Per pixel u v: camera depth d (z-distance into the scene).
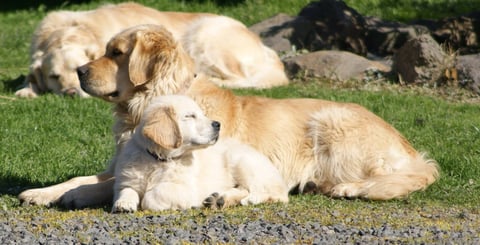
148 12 21.06
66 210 10.37
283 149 11.78
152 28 11.28
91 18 20.30
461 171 13.02
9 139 15.04
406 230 9.05
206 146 10.08
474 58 21.59
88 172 12.91
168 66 11.01
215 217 9.50
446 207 10.97
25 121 16.50
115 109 11.48
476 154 14.16
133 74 10.91
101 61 11.19
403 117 17.53
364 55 26.72
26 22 35.09
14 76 22.78
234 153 10.73
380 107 18.50
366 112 12.34
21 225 9.19
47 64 19.59
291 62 22.83
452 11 33.09
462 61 21.50
